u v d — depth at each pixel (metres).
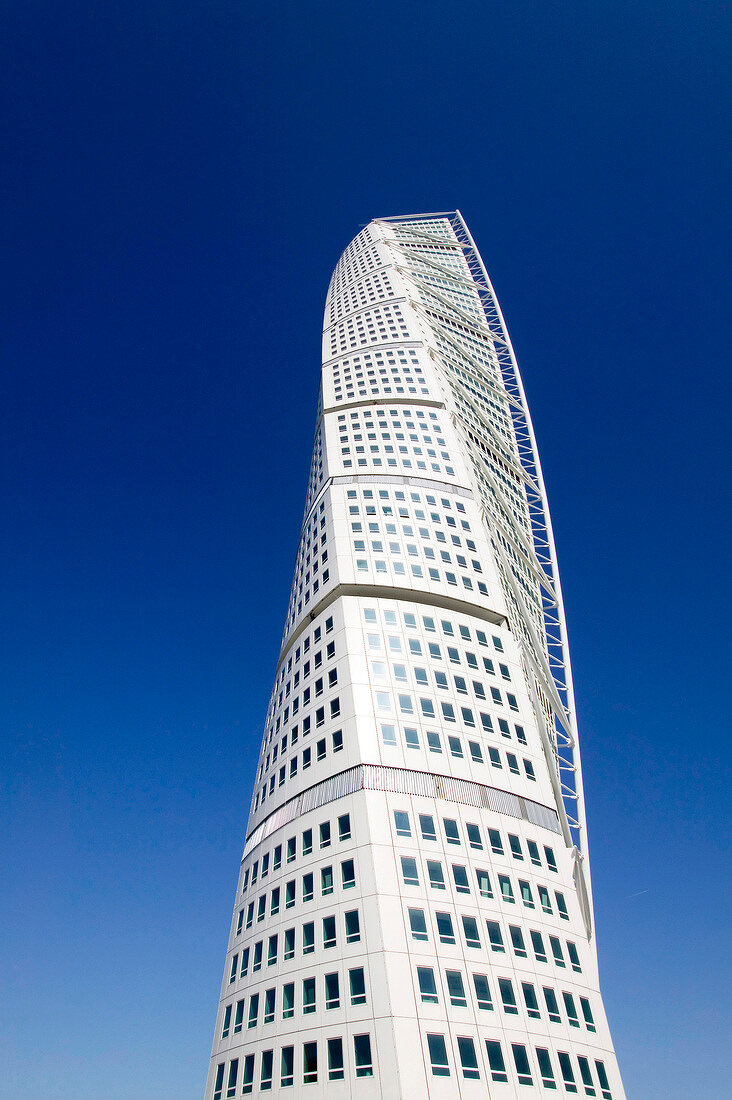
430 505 79.62
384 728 55.62
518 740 59.69
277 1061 42.91
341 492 80.69
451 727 57.41
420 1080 38.28
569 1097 41.47
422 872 47.53
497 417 115.56
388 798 51.03
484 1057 40.50
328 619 66.62
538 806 56.12
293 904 49.69
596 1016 46.59
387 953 42.84
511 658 66.12
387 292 132.25
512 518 93.50
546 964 46.91
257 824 60.53
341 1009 41.97
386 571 70.06
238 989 49.78
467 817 51.91
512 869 50.59
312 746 58.19
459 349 123.88
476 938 45.56
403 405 97.50
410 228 170.88
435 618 66.00
